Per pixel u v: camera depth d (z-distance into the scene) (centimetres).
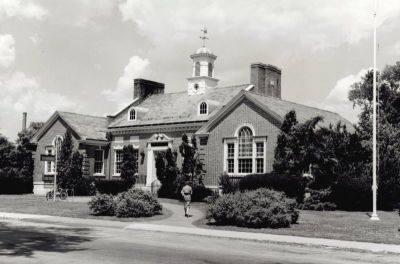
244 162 3600
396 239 1858
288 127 3212
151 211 2720
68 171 4391
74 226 2317
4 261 1255
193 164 3781
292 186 3034
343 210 3036
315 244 1709
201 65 4625
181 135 4156
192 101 4484
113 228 2258
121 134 4631
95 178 4553
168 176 3878
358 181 3045
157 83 5262
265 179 3122
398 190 3189
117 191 4256
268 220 2200
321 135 3175
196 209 3091
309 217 2608
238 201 2314
